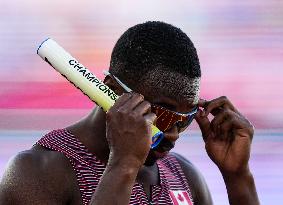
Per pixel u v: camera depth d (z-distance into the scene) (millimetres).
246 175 7488
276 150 16406
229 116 7426
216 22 25078
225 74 21438
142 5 26438
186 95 6309
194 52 6422
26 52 21875
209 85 20812
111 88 6477
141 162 6098
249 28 24500
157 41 6316
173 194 6906
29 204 6238
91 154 6543
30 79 19688
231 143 7441
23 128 16609
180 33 6461
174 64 6254
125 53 6406
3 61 20781
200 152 15906
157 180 6922
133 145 6059
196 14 25578
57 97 18500
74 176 6410
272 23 24797
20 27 23766
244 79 21219
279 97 20031
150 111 6207
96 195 5973
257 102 19766
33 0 25484
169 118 6316
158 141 6281
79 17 24969
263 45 23234
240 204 7488
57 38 23609
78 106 18156
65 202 6367
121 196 5957
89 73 6273
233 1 25859
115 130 6098
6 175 6418
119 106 6141
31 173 6328
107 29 24656
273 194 14578
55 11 25453
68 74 6277
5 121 17016
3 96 18375
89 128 6645
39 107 17797
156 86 6262
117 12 25906
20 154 6504
